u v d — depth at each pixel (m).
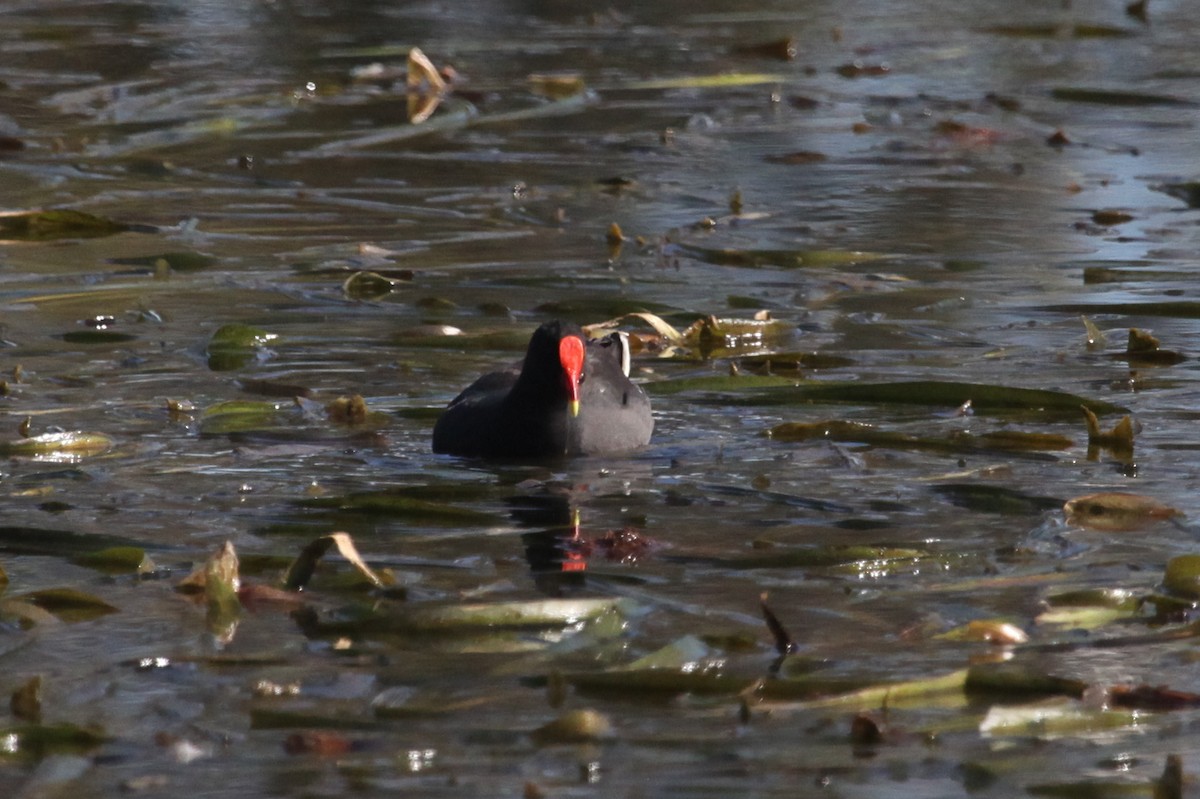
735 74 26.97
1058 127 23.73
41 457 11.31
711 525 9.96
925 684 7.55
